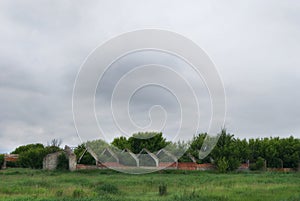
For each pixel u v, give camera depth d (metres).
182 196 15.35
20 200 13.67
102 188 18.25
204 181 24.41
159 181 23.97
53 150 39.03
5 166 39.44
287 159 44.31
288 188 19.02
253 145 46.03
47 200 13.60
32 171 33.00
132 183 22.42
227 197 15.26
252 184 22.08
